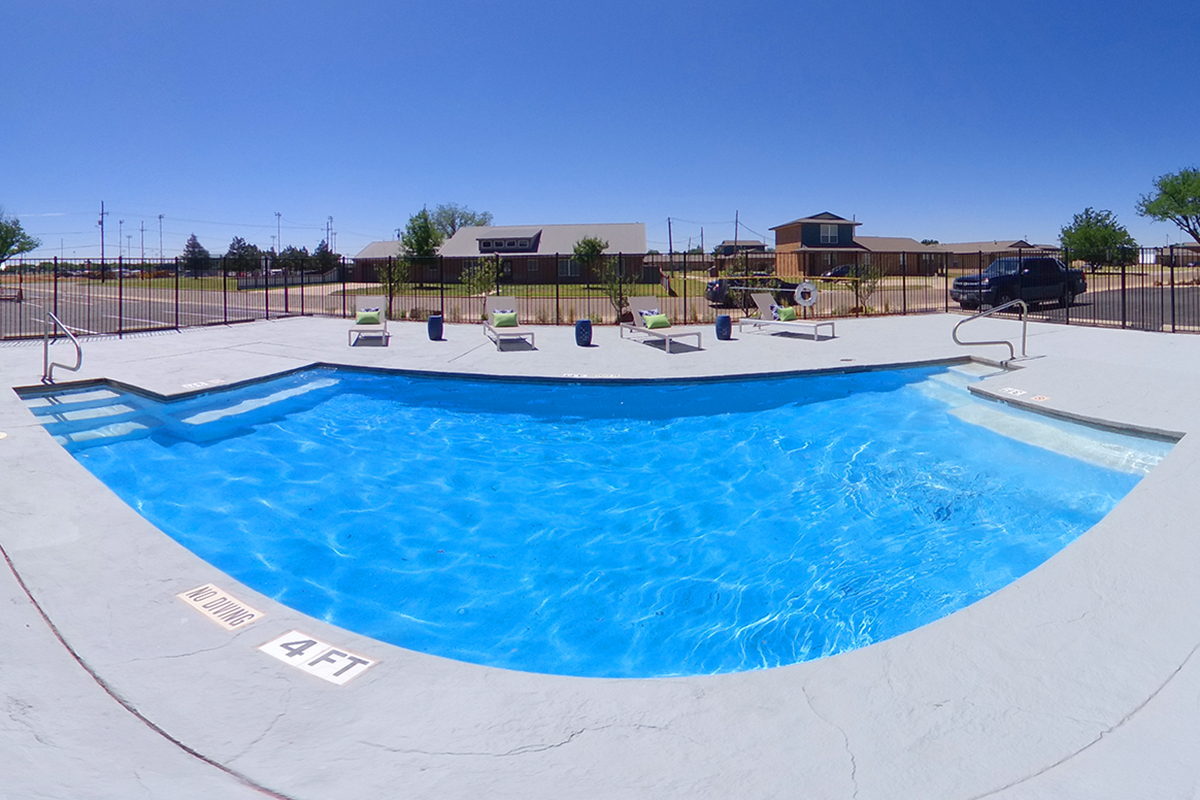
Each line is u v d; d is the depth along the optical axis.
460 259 49.88
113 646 3.31
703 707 2.87
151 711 2.80
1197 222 46.91
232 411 9.66
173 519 6.37
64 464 6.09
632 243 50.09
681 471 7.69
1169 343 12.84
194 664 3.17
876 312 20.75
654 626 4.79
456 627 4.76
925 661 3.20
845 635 4.63
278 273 52.16
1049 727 2.68
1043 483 6.70
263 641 3.40
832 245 58.59
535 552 5.91
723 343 14.76
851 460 7.81
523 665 4.32
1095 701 2.85
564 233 51.91
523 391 10.91
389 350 13.91
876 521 6.33
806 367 11.50
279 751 2.55
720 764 2.48
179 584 4.00
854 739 2.62
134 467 7.56
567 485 7.35
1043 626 3.48
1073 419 7.79
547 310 25.48
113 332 16.69
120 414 9.23
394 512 6.67
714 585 5.34
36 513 4.99
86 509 5.09
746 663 4.35
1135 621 3.49
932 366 11.80
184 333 16.64
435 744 2.61
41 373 10.60
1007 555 5.57
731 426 9.15
